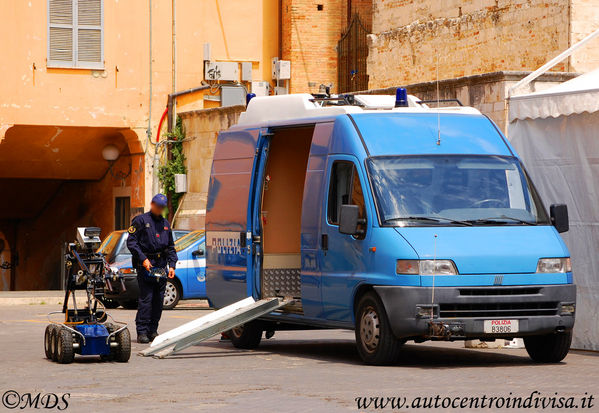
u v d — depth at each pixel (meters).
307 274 23.39
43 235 67.38
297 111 24.67
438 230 21.05
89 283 22.56
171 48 57.34
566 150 24.89
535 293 20.98
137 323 26.95
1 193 64.75
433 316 20.33
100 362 22.42
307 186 23.56
